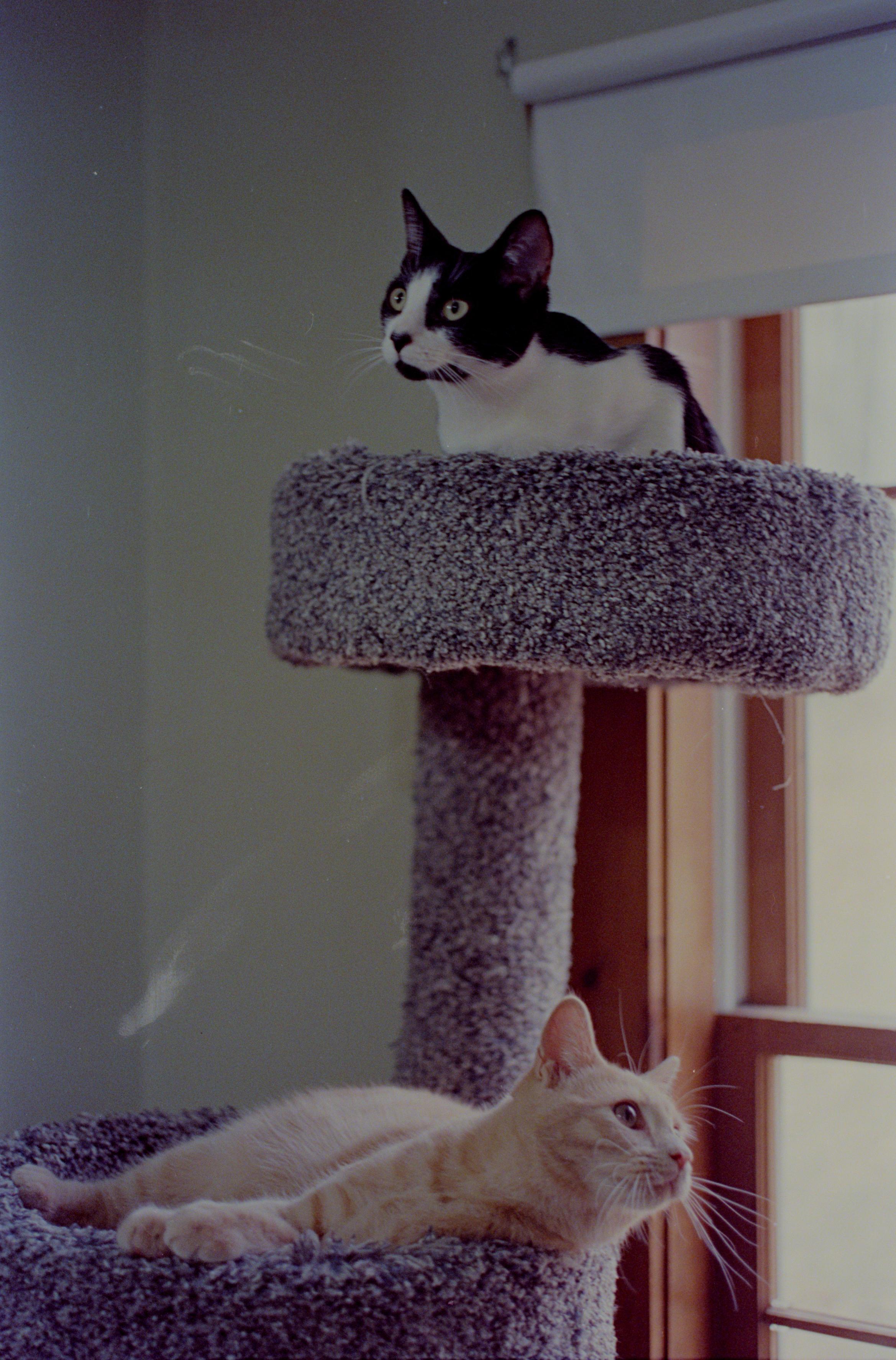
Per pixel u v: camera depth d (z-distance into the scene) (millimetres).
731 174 1232
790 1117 1426
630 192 1271
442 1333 744
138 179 1368
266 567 1338
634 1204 795
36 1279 787
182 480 1355
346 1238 819
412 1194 837
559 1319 814
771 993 1505
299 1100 1073
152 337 1364
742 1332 1400
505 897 1277
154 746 1358
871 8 1159
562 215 1296
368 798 1386
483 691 1285
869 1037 1365
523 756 1276
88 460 1362
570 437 1038
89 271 1363
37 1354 776
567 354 1044
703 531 915
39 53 1366
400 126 1323
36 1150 1031
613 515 913
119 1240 794
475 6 1315
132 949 1333
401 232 1292
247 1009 1349
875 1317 1362
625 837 1347
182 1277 751
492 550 926
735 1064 1436
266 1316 724
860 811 1466
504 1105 874
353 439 1130
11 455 1340
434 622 946
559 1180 819
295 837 1376
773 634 928
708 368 1419
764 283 1222
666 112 1255
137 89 1370
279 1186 920
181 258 1356
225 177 1350
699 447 1086
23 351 1352
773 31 1196
